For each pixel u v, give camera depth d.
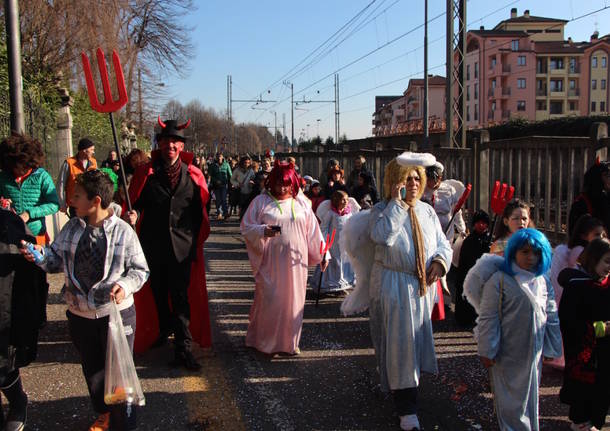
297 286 5.09
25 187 5.46
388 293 3.87
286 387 4.49
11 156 5.08
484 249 5.76
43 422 3.88
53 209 5.57
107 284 3.44
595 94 64.69
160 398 4.27
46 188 5.58
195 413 4.04
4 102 9.20
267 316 5.06
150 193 4.88
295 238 5.09
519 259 3.51
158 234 4.90
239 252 10.71
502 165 7.92
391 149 11.61
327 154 17.41
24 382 4.52
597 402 3.66
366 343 5.52
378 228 3.93
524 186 7.46
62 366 4.84
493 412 4.07
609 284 3.67
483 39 63.75
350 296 4.41
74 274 3.46
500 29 72.00
